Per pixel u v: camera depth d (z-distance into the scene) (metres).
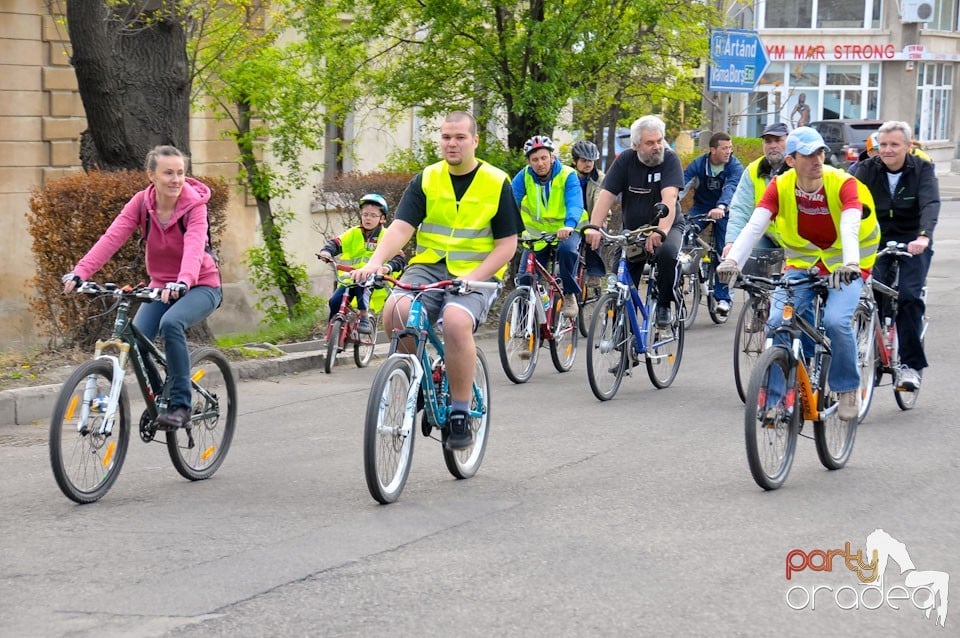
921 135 50.91
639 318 10.50
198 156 17.70
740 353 10.20
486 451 8.32
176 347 7.18
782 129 12.52
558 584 5.50
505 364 10.99
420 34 15.98
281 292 17.34
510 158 15.57
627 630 4.93
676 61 19.58
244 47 15.62
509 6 14.95
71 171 15.70
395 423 6.91
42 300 11.62
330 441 8.80
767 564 5.79
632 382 11.15
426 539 6.21
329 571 5.69
